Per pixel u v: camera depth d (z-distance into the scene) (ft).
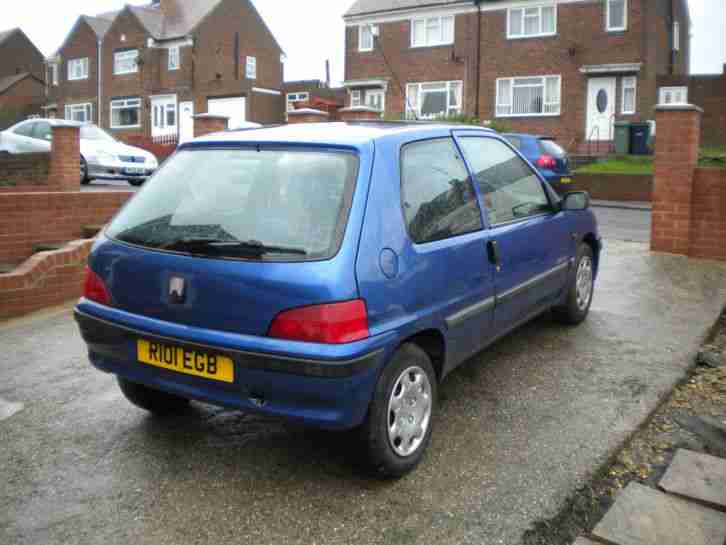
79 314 12.71
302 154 11.99
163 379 11.72
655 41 95.35
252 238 11.08
